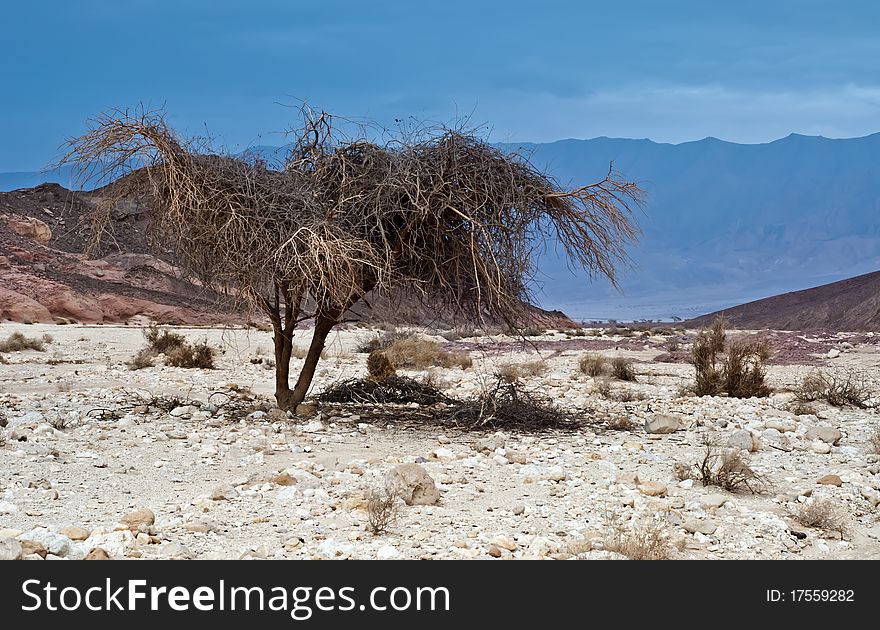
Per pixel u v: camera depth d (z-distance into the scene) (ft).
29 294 279.69
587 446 52.06
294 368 107.14
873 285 355.77
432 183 53.88
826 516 34.32
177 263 57.41
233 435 51.29
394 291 57.16
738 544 31.68
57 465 42.09
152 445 48.80
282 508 34.60
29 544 27.45
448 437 54.65
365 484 39.01
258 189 54.24
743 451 50.21
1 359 110.93
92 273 325.83
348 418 61.46
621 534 31.37
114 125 53.93
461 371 104.63
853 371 110.32
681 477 41.78
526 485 39.88
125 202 57.82
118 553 28.27
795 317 356.18
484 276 55.16
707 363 83.92
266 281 54.39
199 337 174.70
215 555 28.68
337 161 57.00
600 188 55.83
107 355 126.21
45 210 425.69
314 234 51.49
